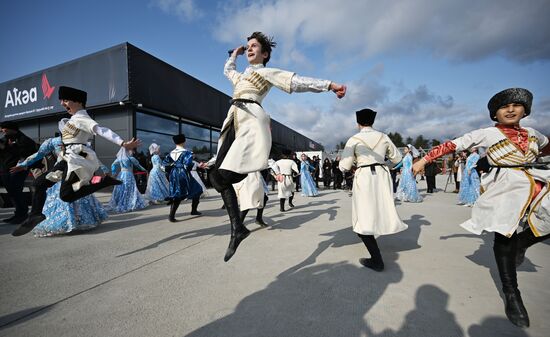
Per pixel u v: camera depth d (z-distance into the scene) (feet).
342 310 6.61
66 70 36.09
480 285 7.90
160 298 7.25
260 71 7.08
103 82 33.50
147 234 14.14
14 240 13.12
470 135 7.45
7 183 16.90
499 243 6.84
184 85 40.57
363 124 10.71
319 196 33.60
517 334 5.68
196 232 14.48
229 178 6.55
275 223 16.92
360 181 9.79
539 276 8.56
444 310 6.58
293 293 7.49
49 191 13.96
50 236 13.74
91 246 12.03
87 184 9.52
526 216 6.74
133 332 5.82
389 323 6.07
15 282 8.28
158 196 25.82
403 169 27.84
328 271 9.04
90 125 9.79
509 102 6.86
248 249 11.48
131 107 34.09
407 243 12.22
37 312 6.63
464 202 24.40
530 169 6.77
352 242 12.41
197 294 7.47
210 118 46.62
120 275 8.79
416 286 7.87
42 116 39.32
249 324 6.07
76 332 5.84
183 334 5.74
